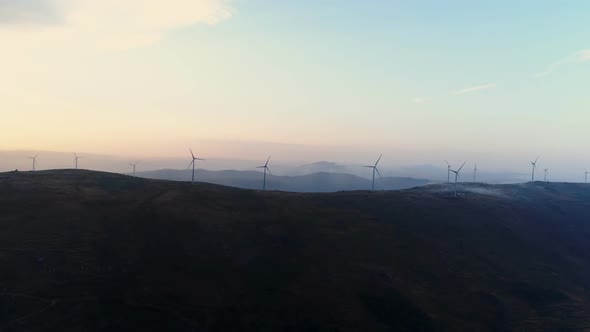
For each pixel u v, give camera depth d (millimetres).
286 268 77438
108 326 57188
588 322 73688
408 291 76250
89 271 68000
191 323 60156
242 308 65250
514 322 72625
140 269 70438
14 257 67812
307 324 63656
